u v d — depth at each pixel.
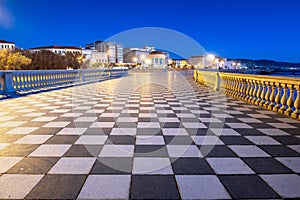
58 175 2.08
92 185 1.91
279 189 1.88
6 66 33.97
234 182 1.99
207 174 2.14
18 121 4.11
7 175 2.07
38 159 2.44
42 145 2.87
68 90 10.15
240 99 7.43
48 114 4.75
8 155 2.53
